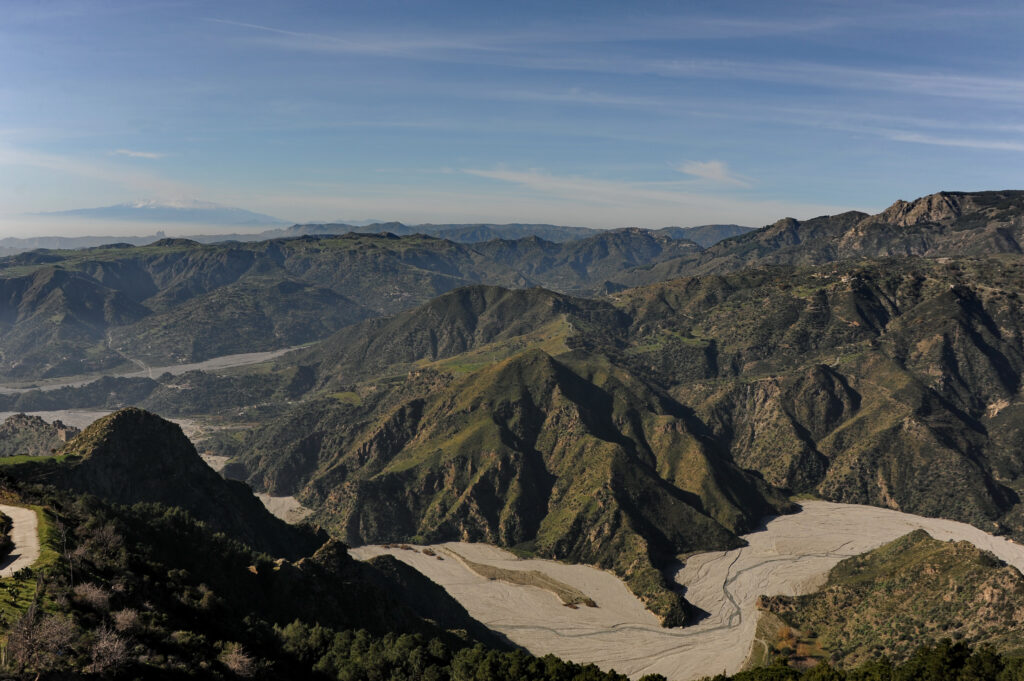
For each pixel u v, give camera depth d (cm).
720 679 15512
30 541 10419
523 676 13438
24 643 7331
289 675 11606
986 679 13675
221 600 12181
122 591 10131
